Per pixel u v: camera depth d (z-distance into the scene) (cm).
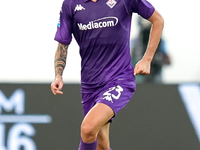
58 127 2306
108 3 1708
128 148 2291
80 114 2336
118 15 1708
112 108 1662
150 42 1762
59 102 2350
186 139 2322
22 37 3005
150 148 2295
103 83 1747
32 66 2777
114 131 2312
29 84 2369
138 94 2384
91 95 1789
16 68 2761
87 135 1625
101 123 1628
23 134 2281
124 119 2334
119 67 1739
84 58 1781
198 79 2658
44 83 2377
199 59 2670
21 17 3103
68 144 2281
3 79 2739
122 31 1723
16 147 2256
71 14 1755
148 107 2361
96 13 1711
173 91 2397
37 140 2277
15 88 2353
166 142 2312
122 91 1711
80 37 1764
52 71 2773
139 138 2308
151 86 2397
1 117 2297
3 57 2822
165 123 2341
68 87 2378
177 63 2677
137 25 2778
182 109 2364
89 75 1772
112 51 1734
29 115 2312
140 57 2748
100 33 1717
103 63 1745
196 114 2364
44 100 2347
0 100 2323
